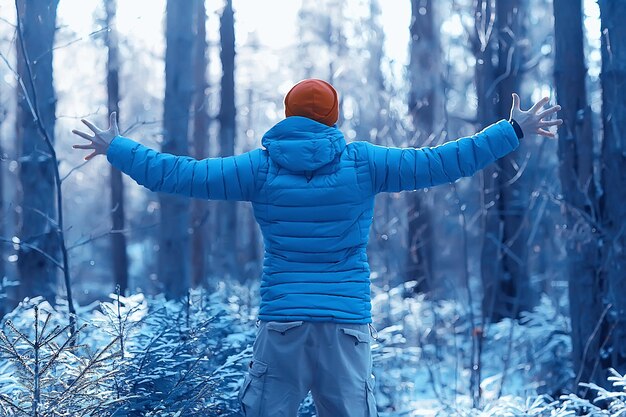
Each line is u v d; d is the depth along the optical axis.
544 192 6.86
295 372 3.21
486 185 9.97
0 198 16.91
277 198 3.27
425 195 12.33
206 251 13.93
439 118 16.05
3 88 12.87
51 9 6.93
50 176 7.77
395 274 9.96
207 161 3.35
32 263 7.74
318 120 3.35
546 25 22.28
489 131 3.36
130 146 3.39
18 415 3.46
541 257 15.36
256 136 23.44
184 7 9.52
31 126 7.59
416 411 5.66
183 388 4.11
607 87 5.73
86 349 3.71
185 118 9.48
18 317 5.89
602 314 5.58
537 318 8.59
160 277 9.55
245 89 22.69
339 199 3.24
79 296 17.41
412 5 13.53
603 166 5.83
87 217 30.59
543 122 3.41
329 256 3.24
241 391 3.33
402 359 7.18
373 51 16.38
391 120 9.33
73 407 3.56
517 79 11.07
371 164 3.29
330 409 3.26
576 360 5.95
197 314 5.23
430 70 12.93
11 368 4.62
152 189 3.37
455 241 19.08
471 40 10.15
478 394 6.28
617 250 5.65
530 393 6.62
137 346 4.43
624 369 5.59
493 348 8.46
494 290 7.12
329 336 3.19
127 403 3.90
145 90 25.33
